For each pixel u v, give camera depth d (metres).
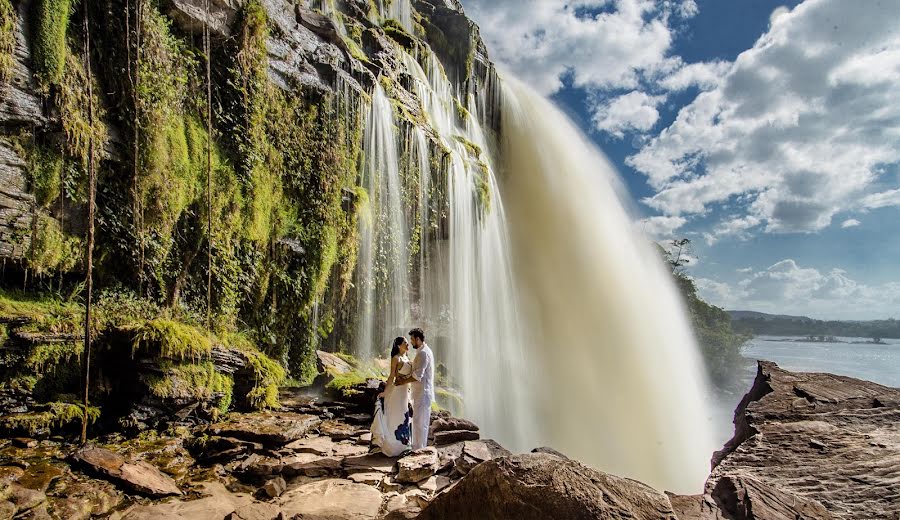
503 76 35.06
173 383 8.46
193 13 11.61
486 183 23.59
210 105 11.72
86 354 7.66
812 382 6.19
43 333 7.97
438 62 26.88
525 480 2.74
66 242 9.01
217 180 11.80
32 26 8.73
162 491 5.81
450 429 9.13
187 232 11.18
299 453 7.45
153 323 8.81
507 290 25.16
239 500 5.77
